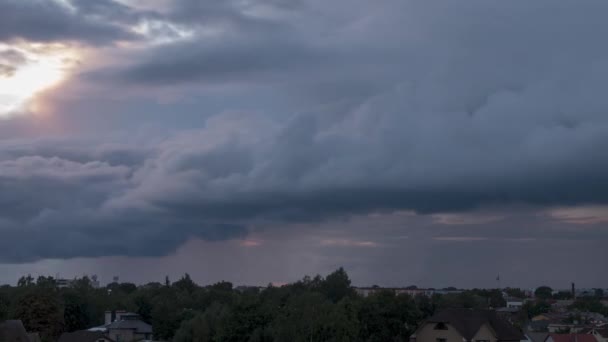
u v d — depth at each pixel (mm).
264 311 141375
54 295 179500
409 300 140875
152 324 192000
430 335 127625
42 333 162250
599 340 180500
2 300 189375
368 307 137500
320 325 125938
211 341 156125
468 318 126562
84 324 191625
